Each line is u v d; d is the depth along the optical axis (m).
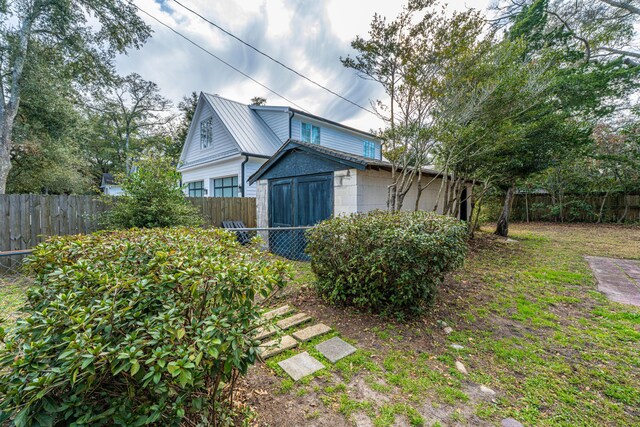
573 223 12.49
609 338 2.57
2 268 4.18
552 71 5.60
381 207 5.92
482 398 1.82
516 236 8.84
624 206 11.72
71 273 1.38
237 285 1.24
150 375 0.96
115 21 8.84
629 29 8.91
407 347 2.43
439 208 8.11
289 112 10.90
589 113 8.21
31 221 4.57
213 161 10.54
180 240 1.83
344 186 5.48
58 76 9.38
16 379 0.95
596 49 8.41
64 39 8.71
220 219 7.72
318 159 5.97
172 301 1.22
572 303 3.40
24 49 8.22
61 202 4.87
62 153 10.72
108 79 10.47
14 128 9.08
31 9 8.09
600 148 10.96
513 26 7.94
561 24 8.55
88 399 1.09
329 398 1.81
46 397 0.97
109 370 1.06
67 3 8.18
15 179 11.12
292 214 6.68
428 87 4.59
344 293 3.27
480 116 5.12
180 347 1.03
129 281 1.18
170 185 5.28
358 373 2.07
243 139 10.02
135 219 4.73
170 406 1.12
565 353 2.34
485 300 3.49
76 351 0.92
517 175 7.51
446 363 2.21
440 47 4.44
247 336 1.28
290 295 3.61
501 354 2.32
